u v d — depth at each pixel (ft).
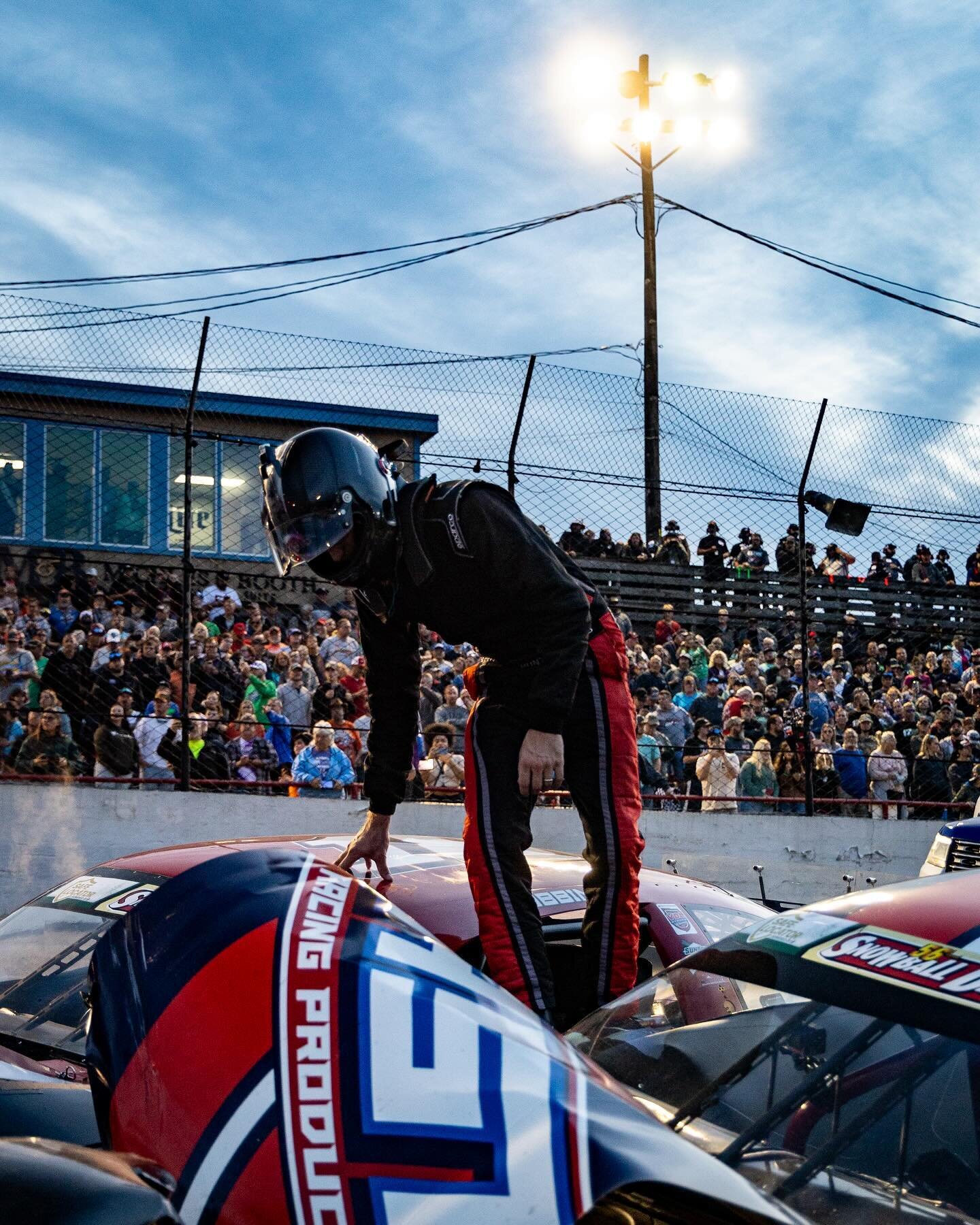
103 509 39.70
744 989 7.09
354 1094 4.21
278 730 31.40
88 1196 3.52
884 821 34.71
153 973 4.75
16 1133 5.78
